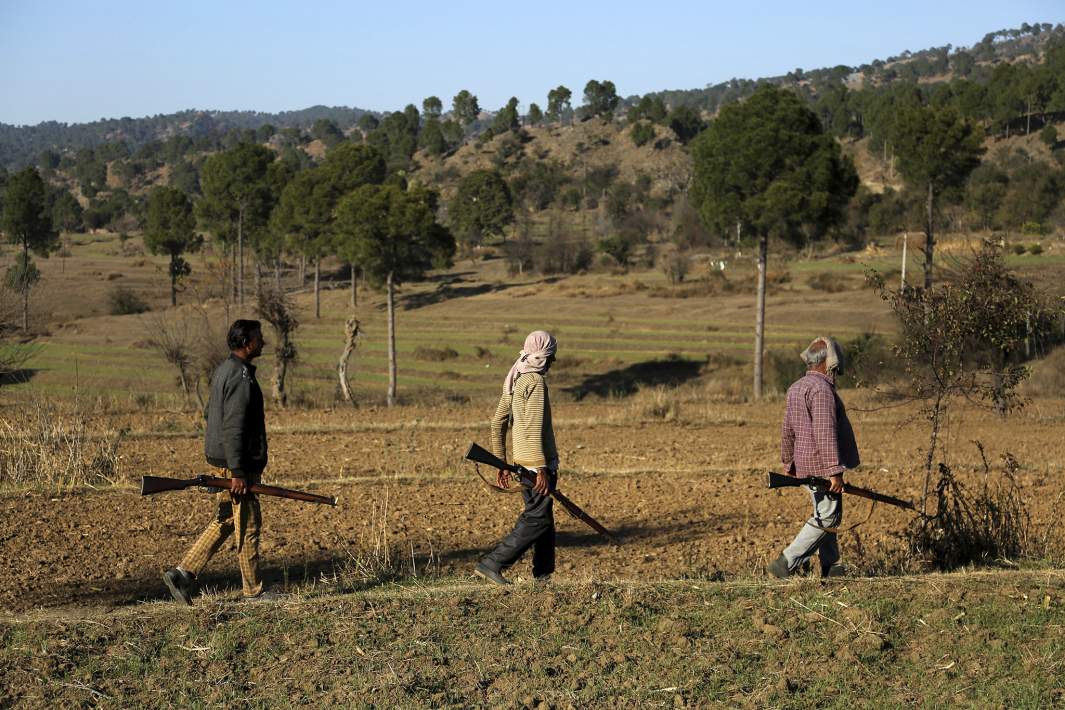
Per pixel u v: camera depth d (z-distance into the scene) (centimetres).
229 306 2861
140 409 1992
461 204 13525
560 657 524
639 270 9919
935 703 475
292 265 10738
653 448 1628
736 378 4541
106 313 8638
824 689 491
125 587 762
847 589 612
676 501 1152
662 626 559
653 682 495
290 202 7369
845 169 3316
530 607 590
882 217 10306
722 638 548
